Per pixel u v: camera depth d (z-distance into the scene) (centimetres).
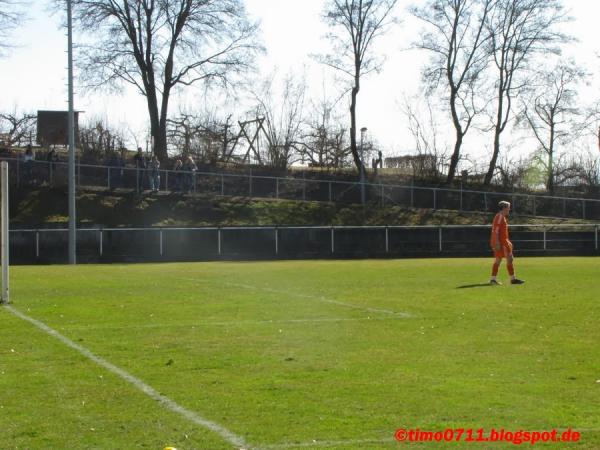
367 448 658
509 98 5372
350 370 952
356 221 4450
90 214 4081
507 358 1023
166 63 4956
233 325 1320
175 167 4581
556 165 5562
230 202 4409
